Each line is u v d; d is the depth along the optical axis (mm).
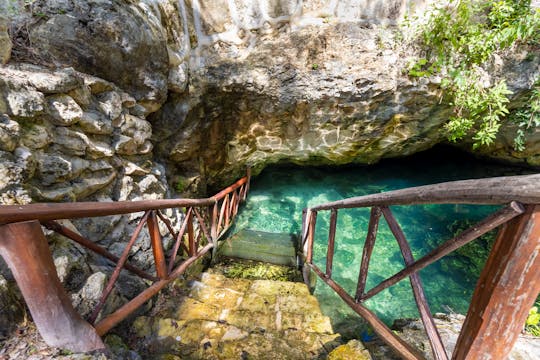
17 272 896
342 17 3398
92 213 1157
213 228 3590
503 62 3197
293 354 1951
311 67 3471
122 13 2227
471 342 803
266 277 3459
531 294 673
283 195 6336
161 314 2305
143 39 2424
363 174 7004
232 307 2465
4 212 796
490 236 4352
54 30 1996
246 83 3514
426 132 4578
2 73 1600
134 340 1942
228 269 3580
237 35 3488
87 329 1133
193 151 3926
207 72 3488
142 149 2871
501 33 2770
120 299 1943
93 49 2176
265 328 2213
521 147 4203
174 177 3844
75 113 1975
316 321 2318
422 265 1116
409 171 6926
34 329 1256
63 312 1040
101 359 1189
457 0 3035
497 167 5875
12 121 1531
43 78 1759
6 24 1728
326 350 1992
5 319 1213
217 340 2047
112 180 2416
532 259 646
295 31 3471
